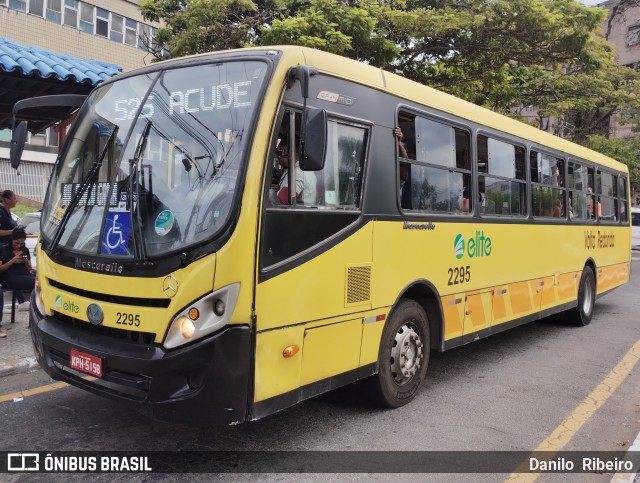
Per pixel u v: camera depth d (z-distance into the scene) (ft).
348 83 13.70
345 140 13.51
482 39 37.68
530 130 23.57
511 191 21.67
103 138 13.30
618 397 17.49
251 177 10.80
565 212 26.66
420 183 16.22
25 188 69.56
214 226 10.62
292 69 11.71
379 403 15.49
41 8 66.28
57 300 12.76
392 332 15.10
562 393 17.74
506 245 20.81
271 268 11.14
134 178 11.82
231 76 12.01
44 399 15.87
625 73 60.85
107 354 11.03
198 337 10.42
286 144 11.78
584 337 26.43
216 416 10.50
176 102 12.45
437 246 16.67
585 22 36.45
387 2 37.68
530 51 38.88
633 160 81.87
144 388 10.68
